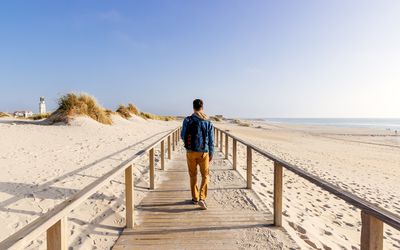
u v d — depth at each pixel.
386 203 7.35
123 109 25.19
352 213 6.24
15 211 4.18
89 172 6.59
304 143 23.64
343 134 39.56
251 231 4.04
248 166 6.30
